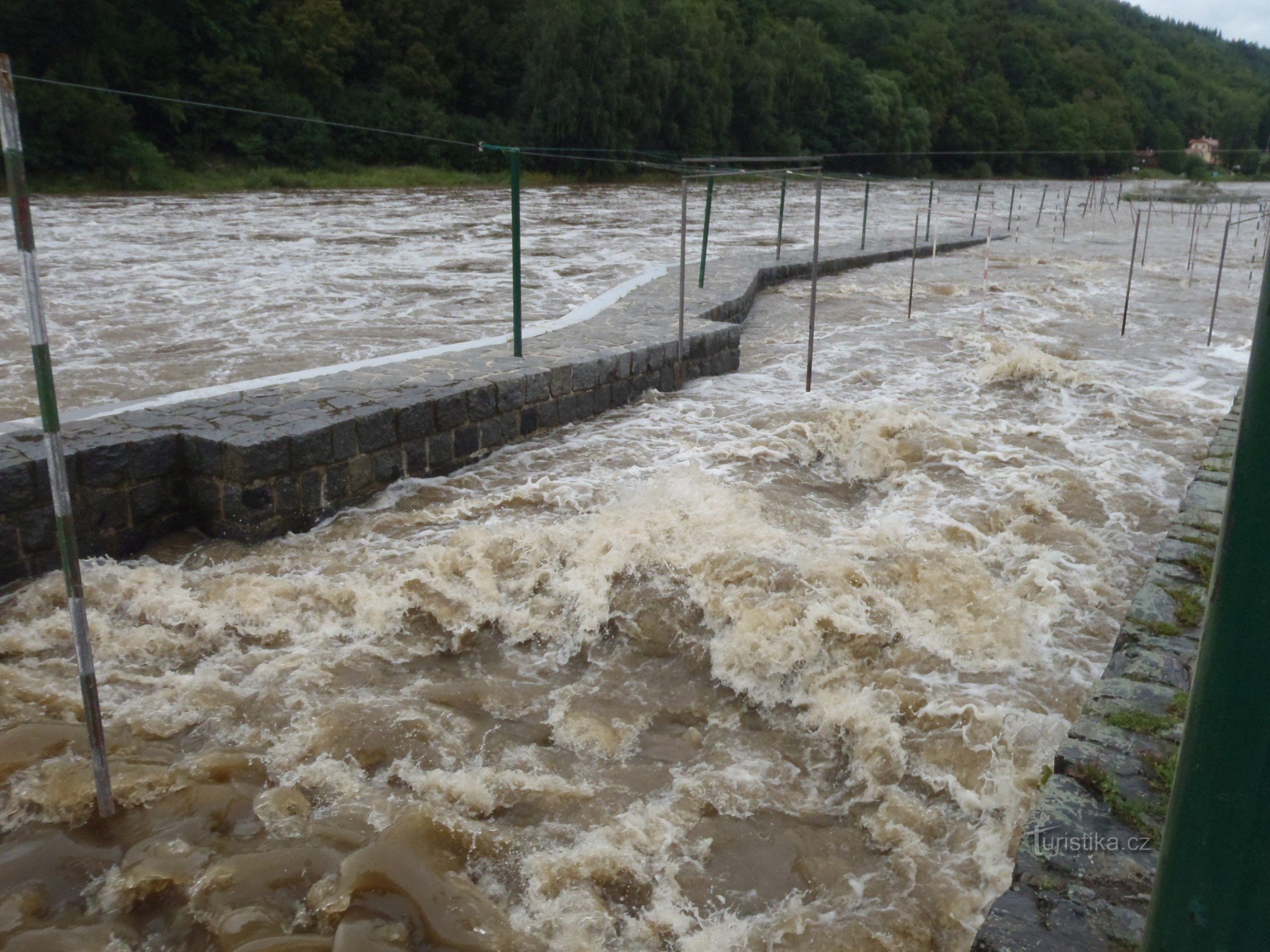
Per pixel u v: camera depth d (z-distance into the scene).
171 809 4.45
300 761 4.86
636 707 5.50
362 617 6.14
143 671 5.66
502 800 4.66
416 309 15.09
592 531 6.79
